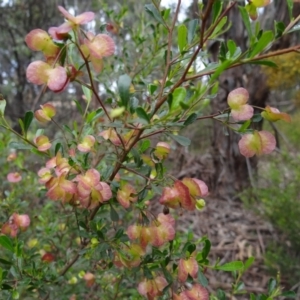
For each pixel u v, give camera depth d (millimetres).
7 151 346
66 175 167
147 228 174
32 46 143
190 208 161
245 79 785
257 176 770
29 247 277
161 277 187
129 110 152
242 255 564
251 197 657
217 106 782
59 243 280
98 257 212
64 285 259
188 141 156
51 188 165
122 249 187
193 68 200
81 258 231
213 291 468
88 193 160
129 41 469
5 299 209
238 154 808
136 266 186
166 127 158
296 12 583
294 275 489
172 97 137
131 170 182
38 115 187
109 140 186
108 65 339
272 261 505
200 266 178
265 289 489
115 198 192
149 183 182
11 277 246
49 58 144
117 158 189
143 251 182
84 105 730
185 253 175
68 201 172
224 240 608
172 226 177
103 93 474
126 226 312
